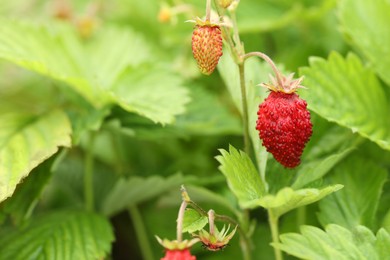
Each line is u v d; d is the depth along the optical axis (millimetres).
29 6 440
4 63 397
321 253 254
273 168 279
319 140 295
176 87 319
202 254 320
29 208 284
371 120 298
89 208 317
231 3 263
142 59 369
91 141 320
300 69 296
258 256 313
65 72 333
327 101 293
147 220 338
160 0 376
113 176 352
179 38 369
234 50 263
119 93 318
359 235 258
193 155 358
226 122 332
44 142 289
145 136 312
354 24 317
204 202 312
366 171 288
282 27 384
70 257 284
